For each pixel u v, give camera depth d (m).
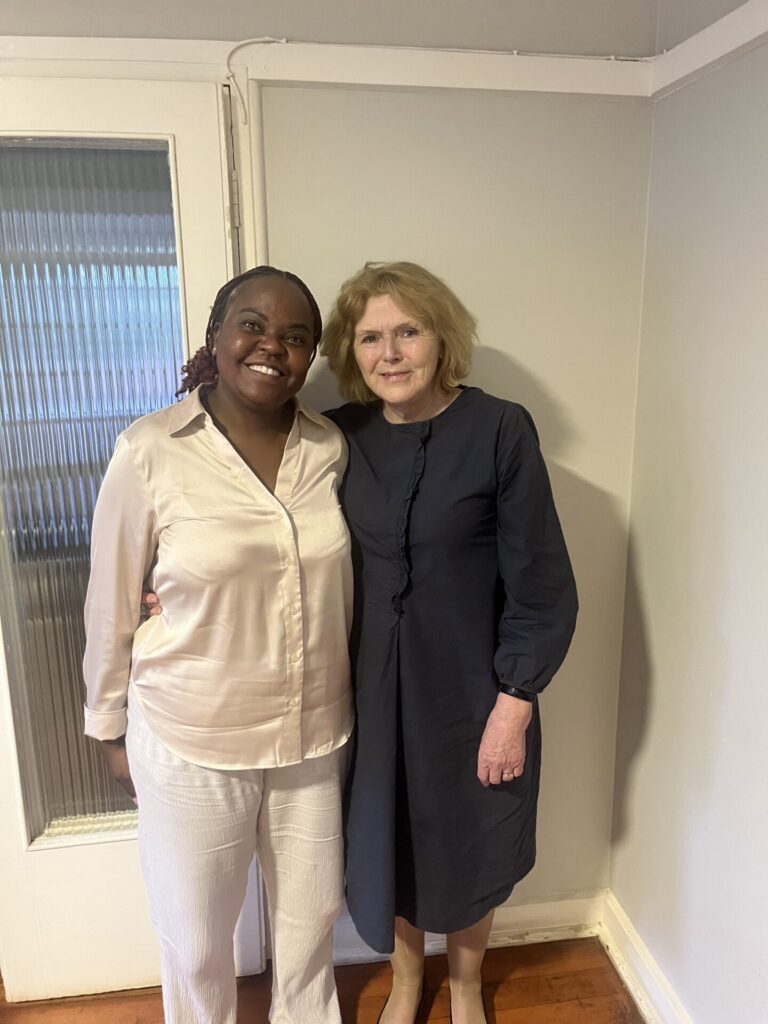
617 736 1.85
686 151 1.46
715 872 1.47
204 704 1.25
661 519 1.60
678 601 1.55
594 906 1.95
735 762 1.39
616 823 1.88
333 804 1.42
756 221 1.26
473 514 1.31
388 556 1.32
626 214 1.61
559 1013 1.74
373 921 1.42
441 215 1.56
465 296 1.60
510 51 1.51
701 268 1.42
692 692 1.52
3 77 1.39
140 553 1.26
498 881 1.47
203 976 1.41
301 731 1.32
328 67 1.46
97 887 1.73
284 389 1.22
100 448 1.58
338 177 1.52
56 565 1.60
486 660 1.38
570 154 1.57
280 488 1.26
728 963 1.44
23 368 1.52
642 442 1.67
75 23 1.41
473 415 1.33
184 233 1.49
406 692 1.35
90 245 1.49
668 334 1.55
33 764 1.68
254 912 1.78
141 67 1.43
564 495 1.71
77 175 1.46
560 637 1.34
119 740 1.42
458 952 1.63
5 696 1.60
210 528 1.20
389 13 1.48
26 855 1.69
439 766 1.39
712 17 1.36
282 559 1.23
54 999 1.78
